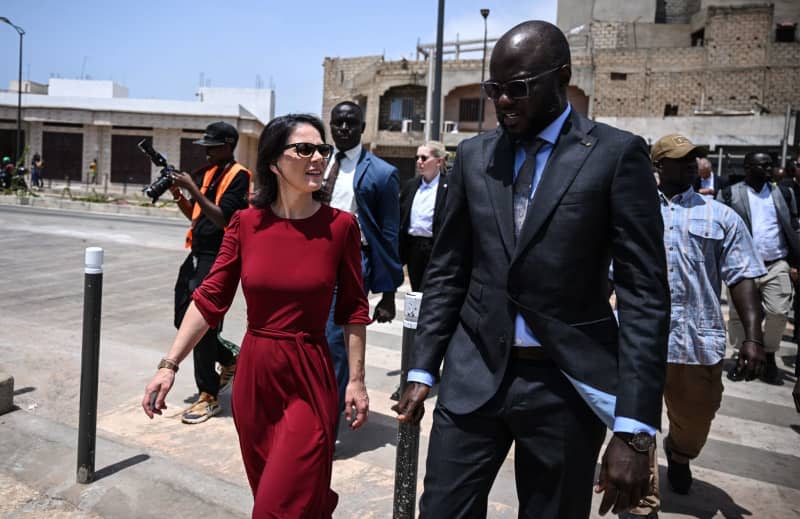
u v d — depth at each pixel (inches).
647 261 73.7
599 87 1226.6
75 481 131.0
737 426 190.2
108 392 190.1
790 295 229.8
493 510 129.0
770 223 231.1
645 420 70.2
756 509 138.5
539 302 77.0
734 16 1165.1
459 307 87.6
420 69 1290.6
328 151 93.0
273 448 88.5
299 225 94.2
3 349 225.3
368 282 164.7
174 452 151.8
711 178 301.1
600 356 76.4
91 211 928.3
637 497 70.2
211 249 168.6
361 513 126.7
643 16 1432.1
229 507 124.3
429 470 83.0
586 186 75.4
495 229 80.3
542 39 77.2
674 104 1199.6
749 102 1160.8
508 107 78.0
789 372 250.4
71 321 271.6
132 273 396.5
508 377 79.4
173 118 1403.8
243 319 298.4
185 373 212.4
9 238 517.0
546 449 78.4
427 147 214.8
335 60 1585.9
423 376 85.4
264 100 1891.0
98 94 1888.5
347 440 166.1
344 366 157.2
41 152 1432.1
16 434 151.7
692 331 128.3
